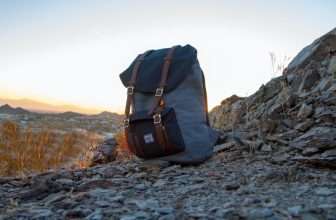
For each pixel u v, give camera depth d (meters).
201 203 0.73
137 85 1.22
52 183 0.92
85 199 0.79
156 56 1.26
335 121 1.18
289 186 0.81
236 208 0.66
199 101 1.22
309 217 0.60
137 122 1.16
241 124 1.69
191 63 1.20
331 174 0.90
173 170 1.08
